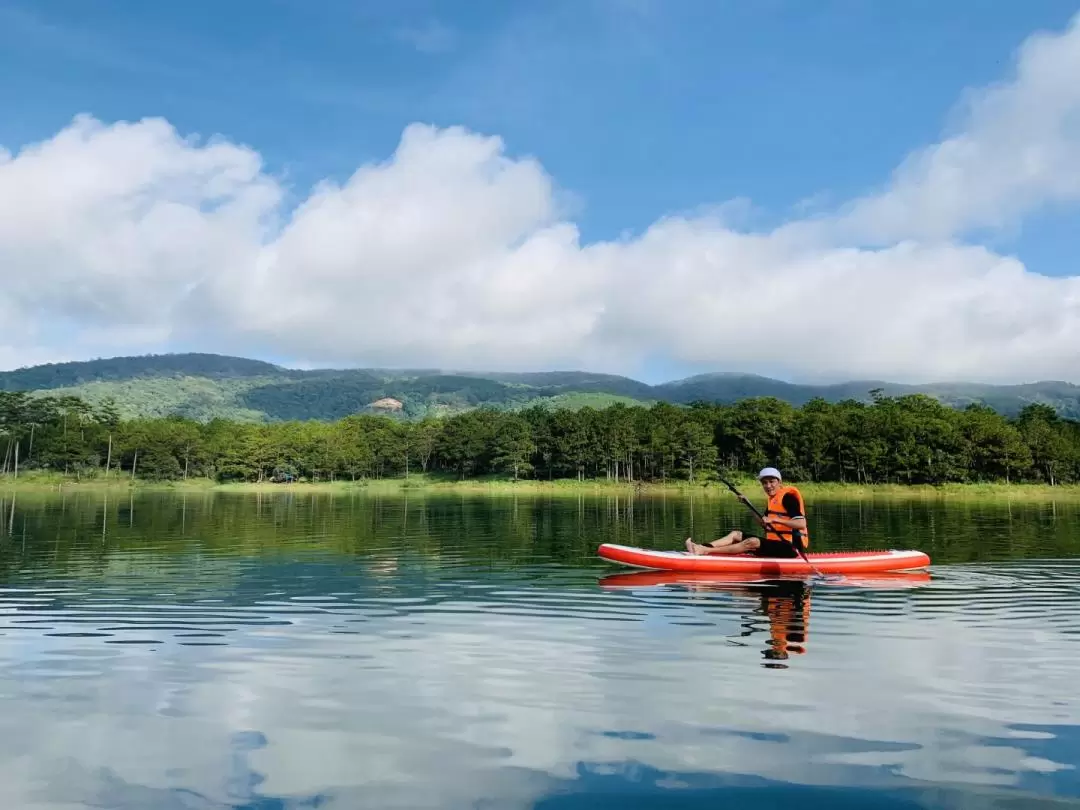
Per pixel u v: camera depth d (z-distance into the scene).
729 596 13.69
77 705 7.41
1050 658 9.07
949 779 5.58
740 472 131.75
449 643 9.98
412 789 5.44
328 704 7.39
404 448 147.62
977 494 100.44
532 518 38.56
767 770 5.75
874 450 111.75
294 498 79.62
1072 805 5.16
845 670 8.55
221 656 9.32
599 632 10.62
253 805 5.17
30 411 159.12
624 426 126.12
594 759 5.97
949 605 12.74
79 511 46.16
